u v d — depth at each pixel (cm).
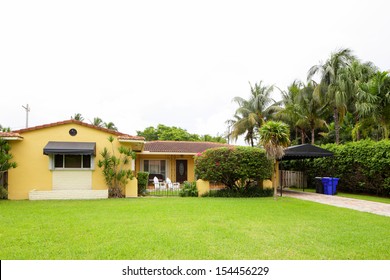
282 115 3862
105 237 716
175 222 904
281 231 799
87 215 1023
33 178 1634
